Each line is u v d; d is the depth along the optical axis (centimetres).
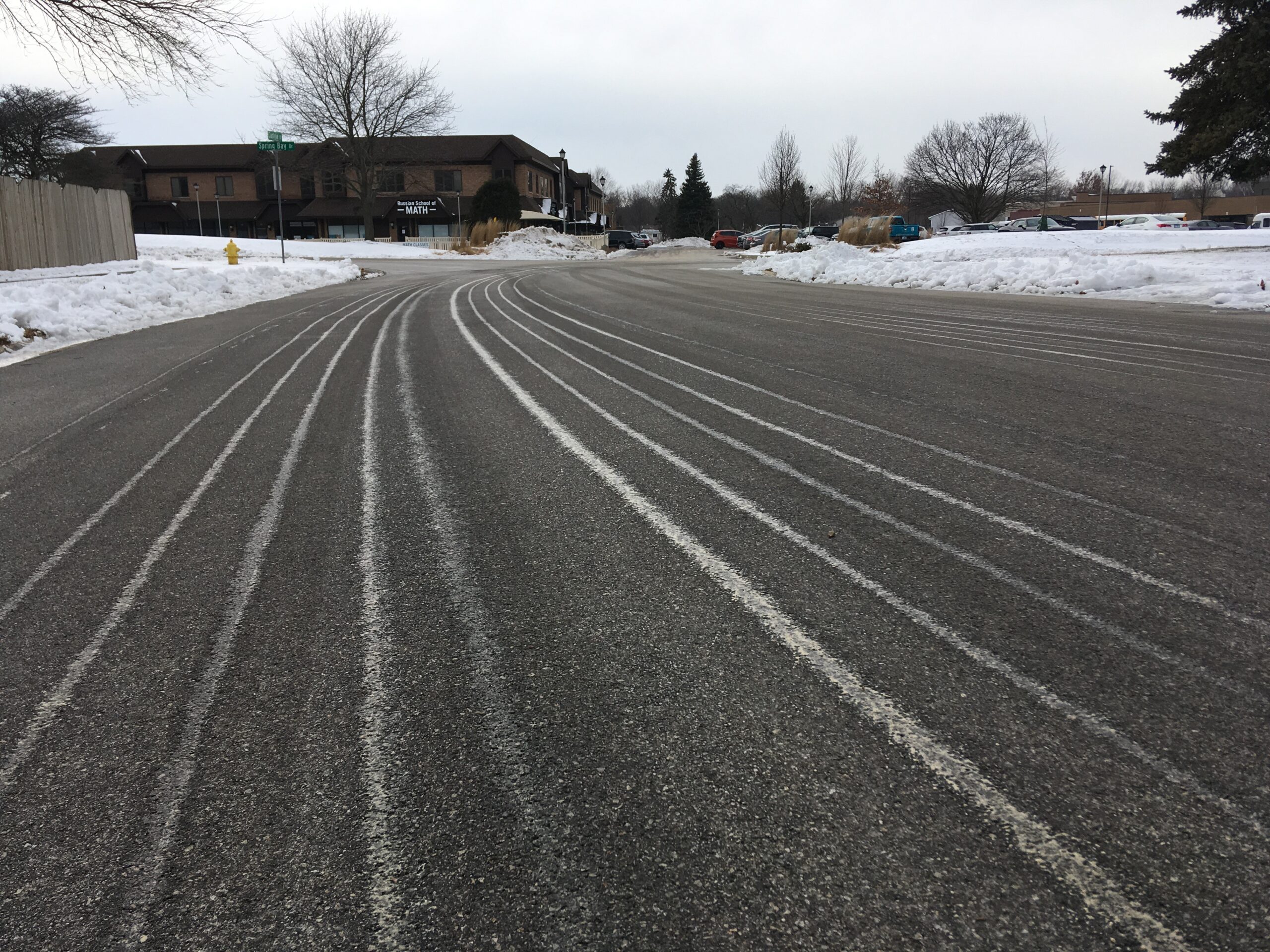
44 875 171
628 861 169
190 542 351
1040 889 158
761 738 206
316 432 537
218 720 223
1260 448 450
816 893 159
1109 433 488
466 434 519
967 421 524
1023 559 309
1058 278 1534
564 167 6319
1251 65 1923
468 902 160
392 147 5925
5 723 225
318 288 2050
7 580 319
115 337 1068
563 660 246
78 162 5141
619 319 1157
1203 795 182
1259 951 144
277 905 161
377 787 194
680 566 310
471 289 1888
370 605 288
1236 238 2633
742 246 5484
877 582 292
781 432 506
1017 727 207
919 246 3006
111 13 1435
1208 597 275
